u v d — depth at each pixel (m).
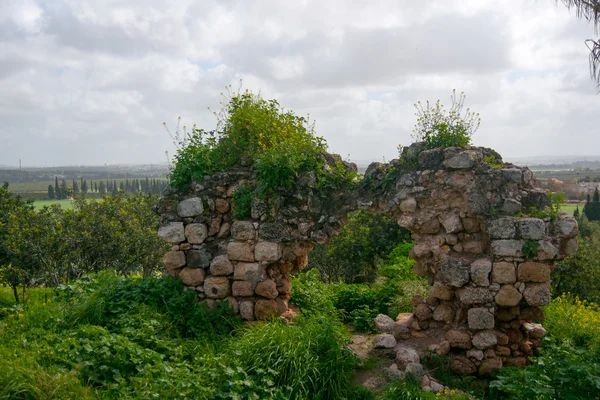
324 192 6.84
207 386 4.52
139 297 6.51
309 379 5.03
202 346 5.90
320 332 5.72
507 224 5.73
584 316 7.25
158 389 4.24
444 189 6.19
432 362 5.86
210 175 7.15
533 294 5.66
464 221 6.17
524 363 5.79
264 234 6.78
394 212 6.50
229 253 6.87
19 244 11.93
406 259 10.45
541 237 5.61
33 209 13.20
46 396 3.88
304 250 6.95
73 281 7.54
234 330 6.38
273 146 7.03
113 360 4.63
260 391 4.66
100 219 13.68
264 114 7.40
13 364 4.19
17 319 6.08
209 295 6.89
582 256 17.70
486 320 5.77
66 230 12.93
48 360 4.51
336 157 7.49
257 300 6.79
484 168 6.10
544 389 4.07
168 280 6.98
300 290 8.00
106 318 6.06
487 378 5.71
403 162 6.58
